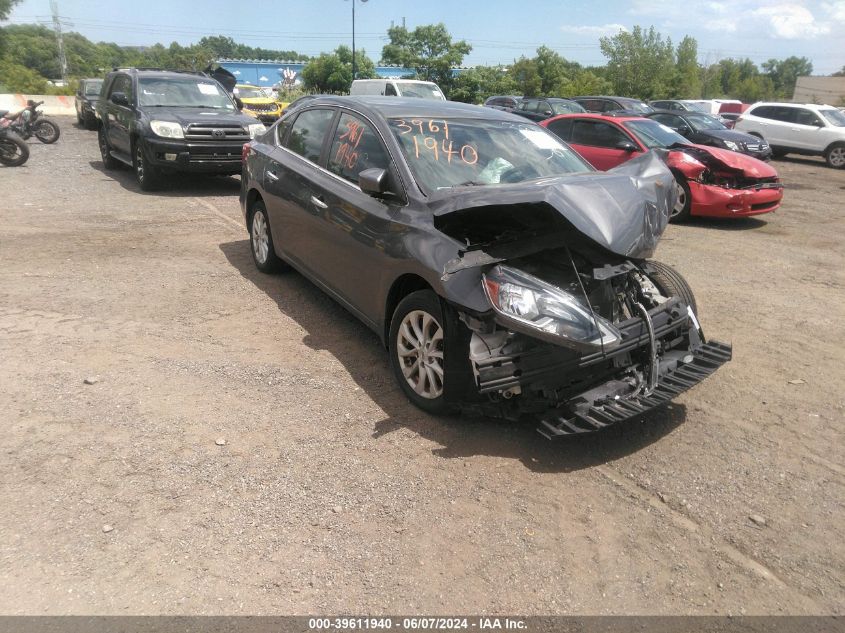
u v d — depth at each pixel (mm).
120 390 3939
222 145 10312
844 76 79938
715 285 6672
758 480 3348
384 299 4066
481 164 4340
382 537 2838
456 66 41312
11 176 11375
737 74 85188
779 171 18016
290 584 2553
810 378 4535
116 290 5684
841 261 7785
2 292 5480
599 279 3512
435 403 3729
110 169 12758
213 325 5027
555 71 48219
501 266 3352
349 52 44656
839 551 2857
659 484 3293
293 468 3279
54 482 3061
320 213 4754
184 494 3035
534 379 3295
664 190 3939
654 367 3594
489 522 2965
